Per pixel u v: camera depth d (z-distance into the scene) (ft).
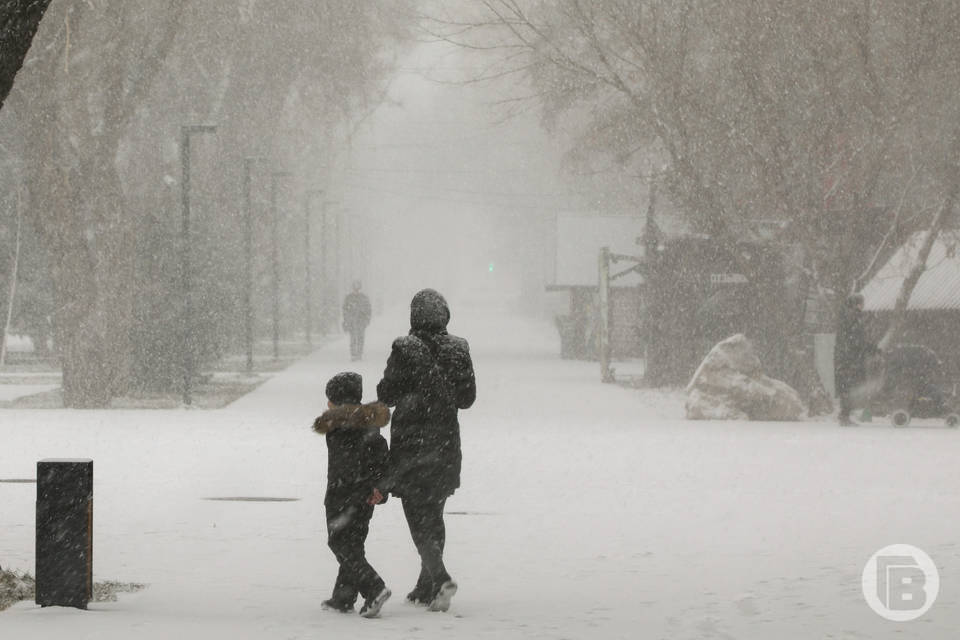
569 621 80.69
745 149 330.75
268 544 120.26
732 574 100.53
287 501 151.64
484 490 162.61
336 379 88.79
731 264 400.26
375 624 79.66
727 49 327.88
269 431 245.04
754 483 169.58
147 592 93.86
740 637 73.20
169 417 280.10
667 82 334.24
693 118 333.83
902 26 322.55
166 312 372.79
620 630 76.69
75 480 84.48
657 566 106.01
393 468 87.40
